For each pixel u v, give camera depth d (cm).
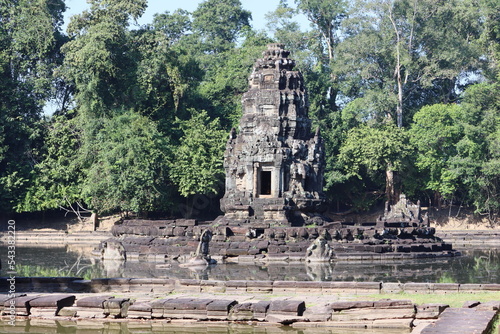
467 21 13575
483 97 12138
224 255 7019
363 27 13950
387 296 3859
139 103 12512
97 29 12056
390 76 14362
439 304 3306
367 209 13050
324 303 3612
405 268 6062
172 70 12656
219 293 4109
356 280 4994
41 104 12988
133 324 3516
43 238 11288
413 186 12606
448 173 11975
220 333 3334
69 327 3484
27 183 12244
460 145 11850
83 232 11550
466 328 2814
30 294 3962
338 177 12344
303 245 7100
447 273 5534
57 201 11994
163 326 3469
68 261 7088
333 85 14425
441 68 13712
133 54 12650
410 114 14300
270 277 5272
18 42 12938
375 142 12019
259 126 8312
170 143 12431
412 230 7988
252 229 7356
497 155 11681
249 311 3438
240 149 8375
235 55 14750
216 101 14188
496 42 13825
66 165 12325
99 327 3481
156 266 6431
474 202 12125
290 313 3391
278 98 8338
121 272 5791
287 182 8138
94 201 11519
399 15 13612
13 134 12538
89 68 11919
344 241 7369
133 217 12381
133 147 11238
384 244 7406
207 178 11519
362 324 3291
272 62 8575
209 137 12088
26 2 13425
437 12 13375
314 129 13425
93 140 11975
